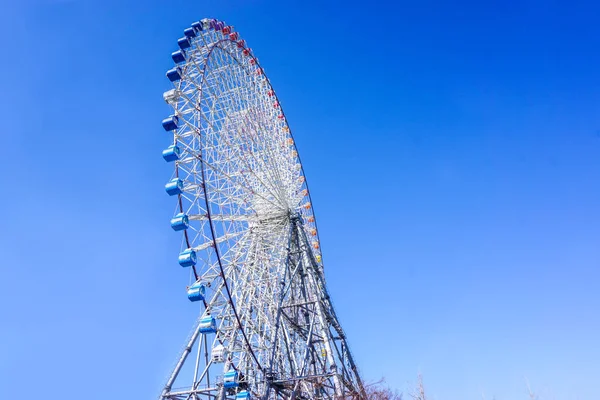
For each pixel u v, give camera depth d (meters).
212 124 43.69
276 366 44.53
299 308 53.97
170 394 38.88
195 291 36.97
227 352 41.53
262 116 55.59
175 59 45.38
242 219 50.62
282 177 56.97
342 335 54.25
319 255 65.94
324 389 45.78
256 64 57.81
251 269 48.81
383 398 46.19
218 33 52.03
